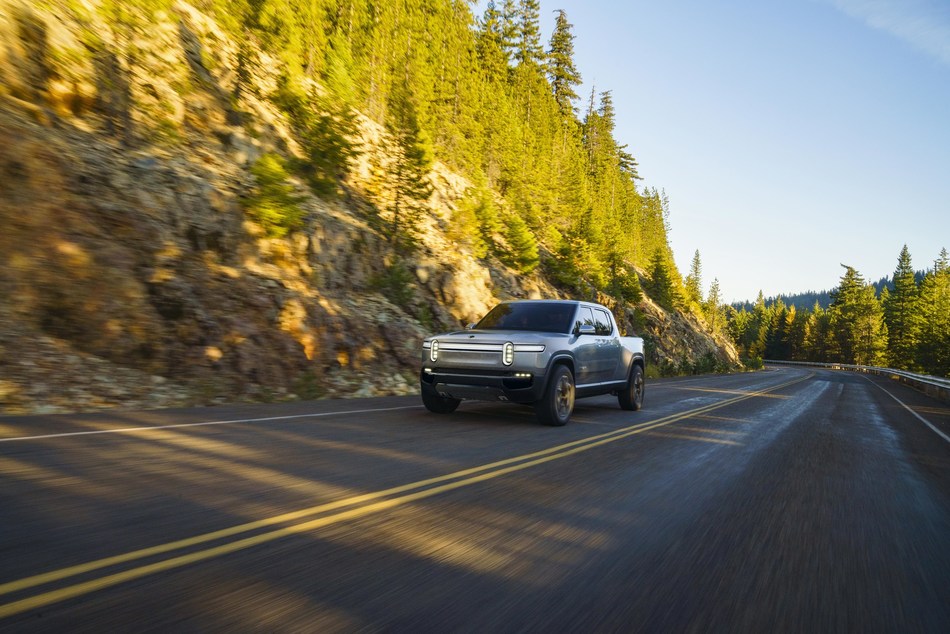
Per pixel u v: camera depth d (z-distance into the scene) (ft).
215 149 58.54
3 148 33.94
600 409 37.11
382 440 21.57
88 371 30.17
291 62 86.69
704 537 12.74
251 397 35.76
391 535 11.61
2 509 11.84
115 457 16.70
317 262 56.85
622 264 222.28
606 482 17.17
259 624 7.72
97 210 38.27
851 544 12.91
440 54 158.71
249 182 55.36
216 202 48.42
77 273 33.78
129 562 9.52
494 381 26.40
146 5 58.08
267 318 43.04
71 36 47.78
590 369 31.07
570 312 31.09
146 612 7.85
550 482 16.75
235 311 41.09
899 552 12.58
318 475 15.97
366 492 14.56
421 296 71.31
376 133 104.47
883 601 9.87
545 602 9.02
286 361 41.29
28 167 34.91
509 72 223.92
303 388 39.34
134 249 38.58
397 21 148.15
